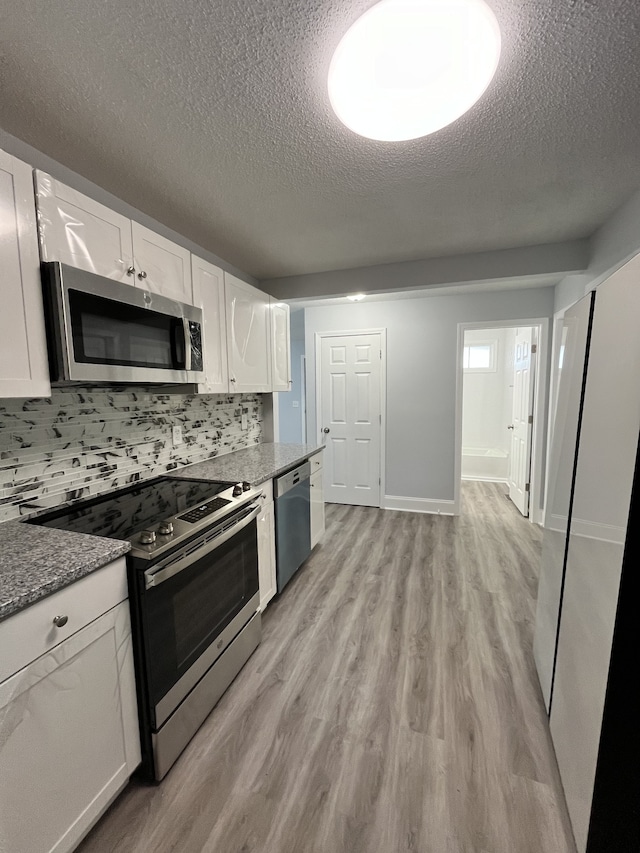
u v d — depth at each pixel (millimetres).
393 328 4078
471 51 944
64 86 1110
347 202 1856
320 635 2072
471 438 6043
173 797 1252
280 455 2752
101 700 1119
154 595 1244
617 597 932
